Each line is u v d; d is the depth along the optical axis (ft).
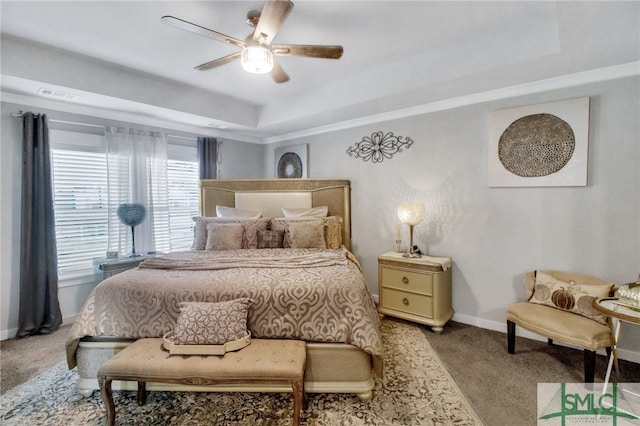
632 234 7.65
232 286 6.84
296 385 5.24
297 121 13.24
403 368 7.61
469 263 10.25
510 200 9.37
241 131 15.21
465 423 5.75
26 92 9.39
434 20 7.23
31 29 7.52
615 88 7.72
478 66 8.07
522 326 7.66
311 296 6.61
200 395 6.69
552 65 7.65
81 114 10.93
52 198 10.14
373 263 12.76
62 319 10.39
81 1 6.41
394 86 9.69
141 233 12.17
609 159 7.86
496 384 6.91
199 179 14.11
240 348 5.84
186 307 6.26
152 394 6.73
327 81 11.22
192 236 14.43
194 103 12.02
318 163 14.48
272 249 10.65
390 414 6.02
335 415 6.01
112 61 9.36
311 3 6.56
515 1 6.51
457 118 10.28
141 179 12.19
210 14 6.91
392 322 10.55
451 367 7.63
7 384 7.14
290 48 6.59
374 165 12.51
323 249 10.64
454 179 10.45
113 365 5.40
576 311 7.32
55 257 10.16
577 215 8.35
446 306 10.12
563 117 8.34
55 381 7.25
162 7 6.64
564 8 5.39
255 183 13.88
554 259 8.73
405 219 10.49
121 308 6.81
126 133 11.80
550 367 7.55
